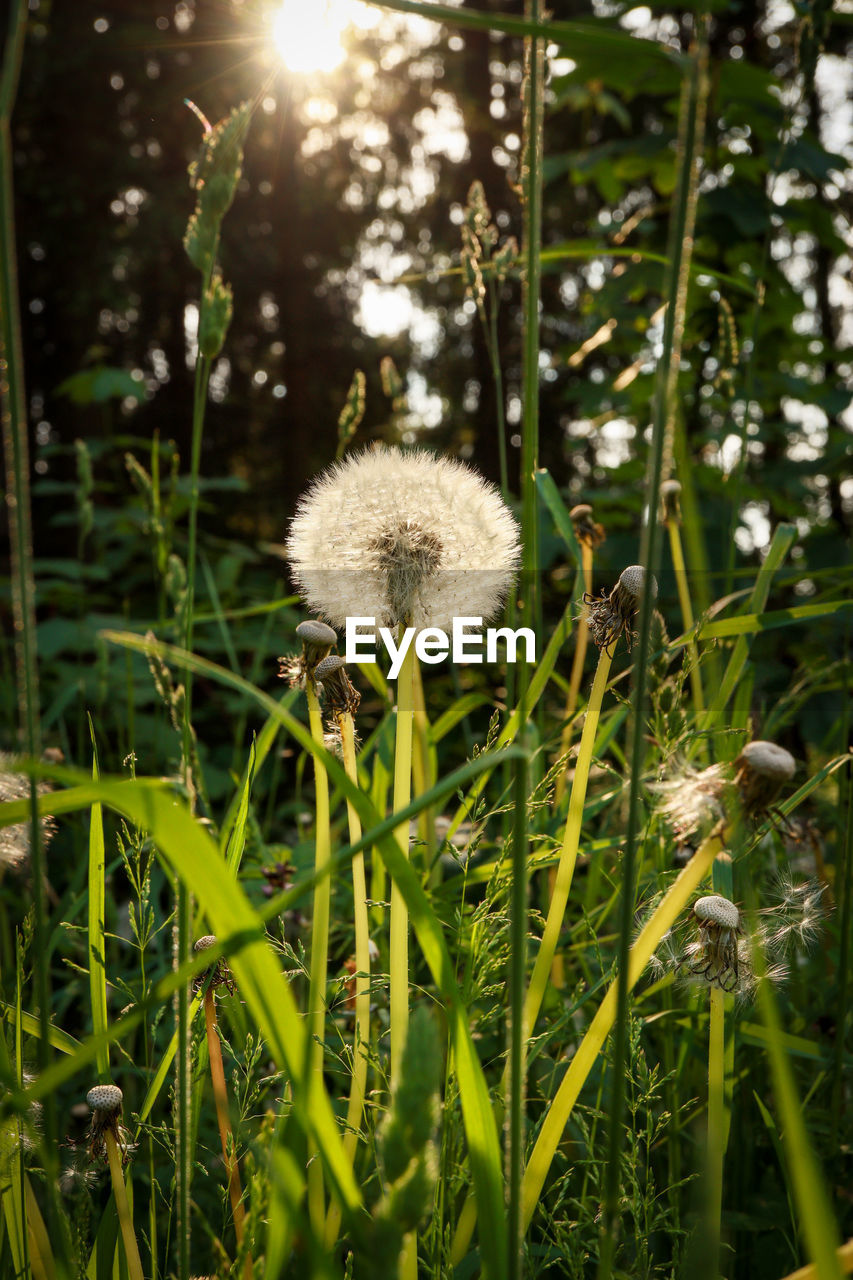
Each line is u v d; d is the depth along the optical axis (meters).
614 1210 0.15
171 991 0.12
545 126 1.95
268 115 2.33
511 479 2.06
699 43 0.14
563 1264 0.23
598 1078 0.28
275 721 0.27
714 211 0.76
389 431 0.69
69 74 1.69
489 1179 0.16
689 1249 0.22
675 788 0.16
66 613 1.06
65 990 0.33
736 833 0.16
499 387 0.36
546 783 0.25
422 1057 0.11
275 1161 0.13
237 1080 0.23
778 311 0.80
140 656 0.63
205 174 0.19
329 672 0.21
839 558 0.73
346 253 2.76
